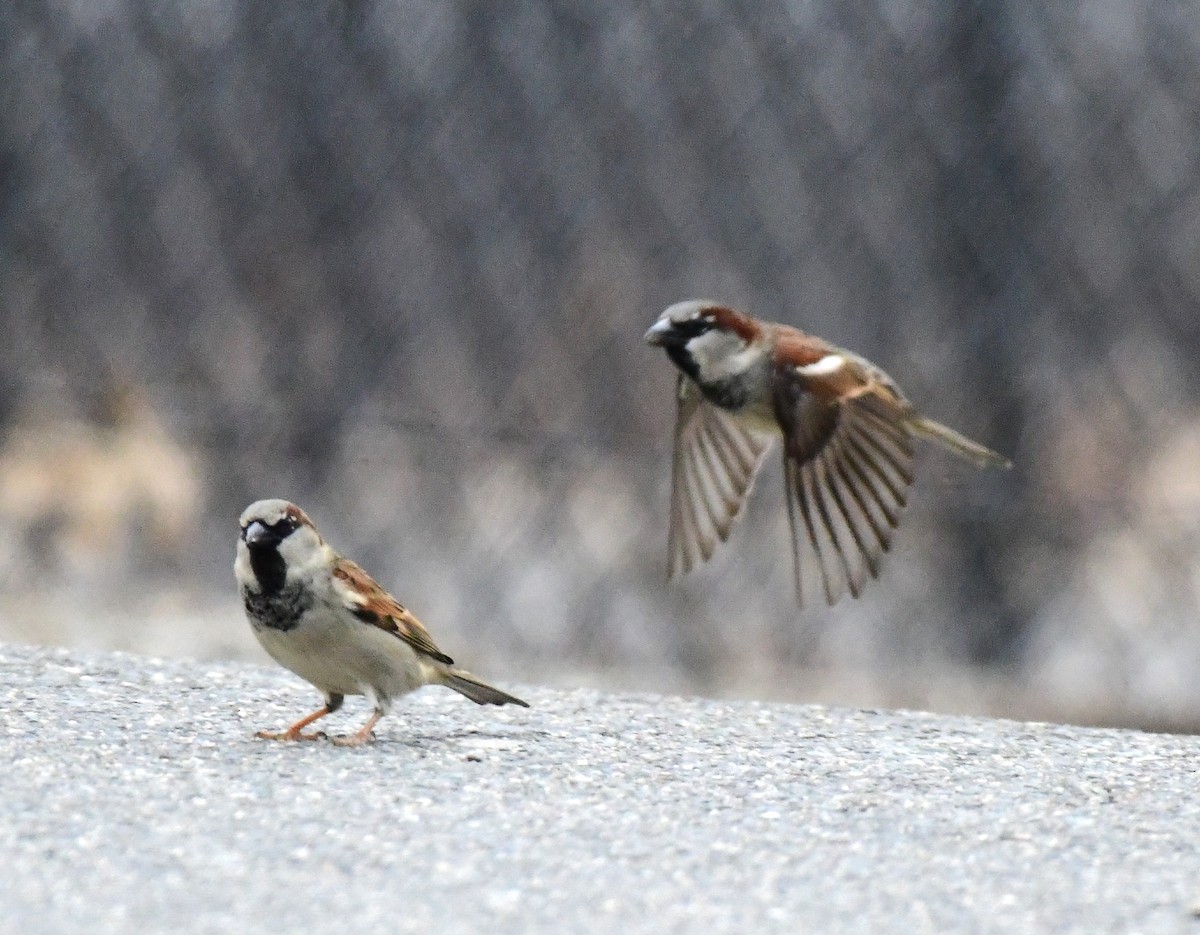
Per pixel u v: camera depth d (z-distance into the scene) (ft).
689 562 27.89
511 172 46.44
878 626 44.16
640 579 45.03
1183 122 45.32
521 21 46.44
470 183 46.60
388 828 23.47
